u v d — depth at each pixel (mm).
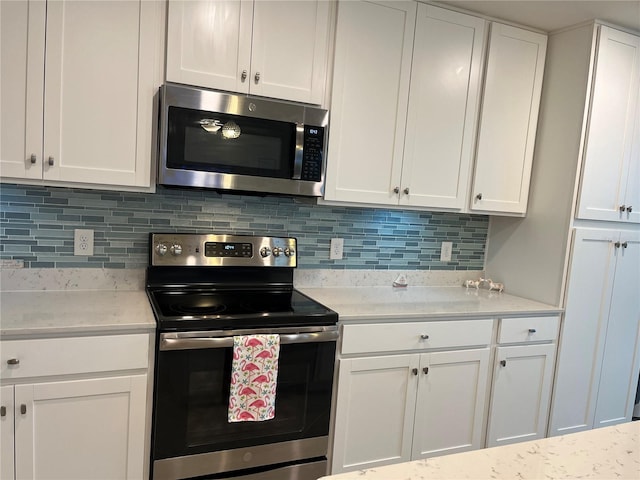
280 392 1921
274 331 1865
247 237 2320
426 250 2881
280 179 2076
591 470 913
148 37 1867
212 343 1756
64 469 1657
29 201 2020
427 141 2404
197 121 1908
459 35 2398
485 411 2439
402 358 2168
